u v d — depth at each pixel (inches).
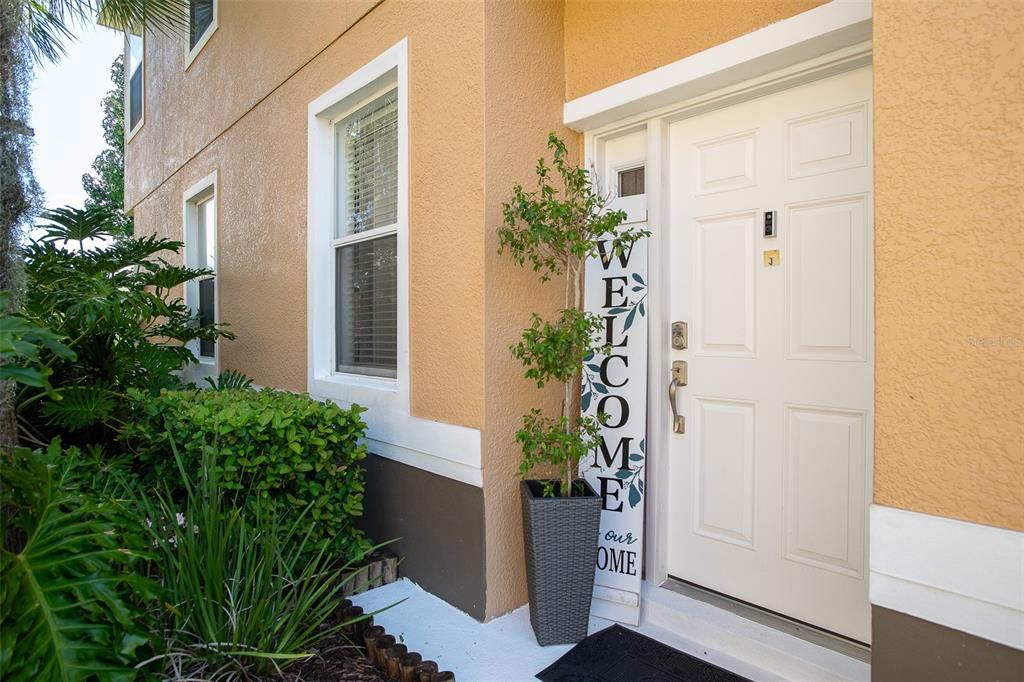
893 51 60.0
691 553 103.6
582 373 111.0
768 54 84.1
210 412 108.3
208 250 240.5
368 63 131.1
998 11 54.0
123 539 67.5
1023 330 52.7
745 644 86.8
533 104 109.0
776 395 93.0
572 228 96.3
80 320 140.8
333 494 111.3
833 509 86.8
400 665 78.7
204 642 74.6
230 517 87.1
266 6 174.7
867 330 84.0
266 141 177.5
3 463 66.3
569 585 91.7
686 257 104.4
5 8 87.2
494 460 102.3
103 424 150.7
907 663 59.9
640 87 100.0
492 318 102.0
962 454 56.0
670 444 106.2
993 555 54.4
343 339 153.6
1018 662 53.6
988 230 54.5
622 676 83.9
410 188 118.3
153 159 290.0
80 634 57.5
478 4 101.8
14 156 87.7
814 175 89.5
